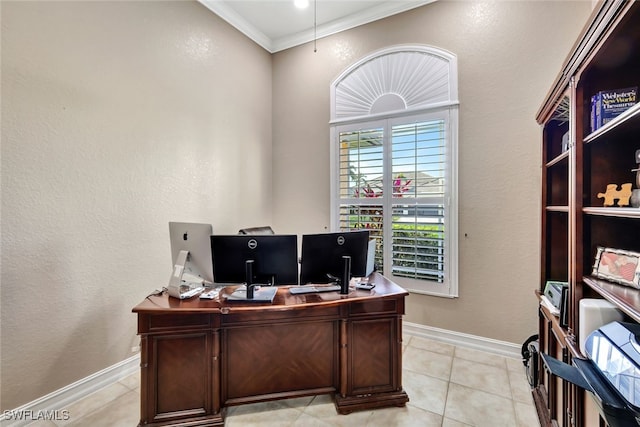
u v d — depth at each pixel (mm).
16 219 1877
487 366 2582
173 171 2834
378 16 3295
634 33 1068
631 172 1401
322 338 2072
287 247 1964
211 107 3215
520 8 2654
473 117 2850
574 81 1417
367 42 3396
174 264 2133
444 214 2980
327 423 1924
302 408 2068
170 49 2795
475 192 2852
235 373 1979
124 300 2453
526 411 2021
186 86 2947
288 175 3982
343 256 2092
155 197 2680
